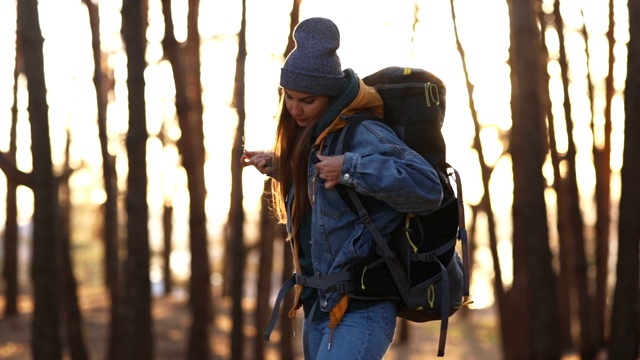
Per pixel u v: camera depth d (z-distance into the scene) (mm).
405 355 21844
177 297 29047
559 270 20281
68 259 16047
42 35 10609
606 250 18641
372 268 3365
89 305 24344
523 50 11578
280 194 3633
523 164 11781
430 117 3453
